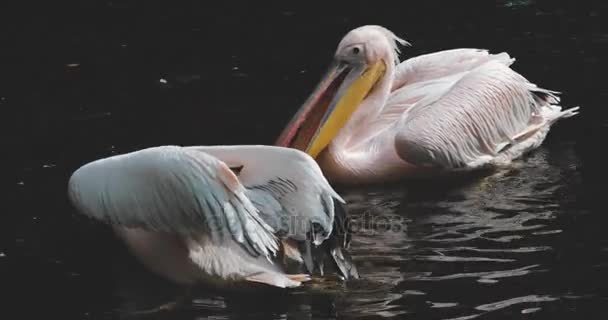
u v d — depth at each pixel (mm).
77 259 11227
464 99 13758
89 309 10211
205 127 15078
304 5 20297
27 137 14648
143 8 20312
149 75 17219
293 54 18062
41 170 13531
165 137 14711
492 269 10805
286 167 10086
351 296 10281
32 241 11656
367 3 20250
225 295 10391
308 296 10289
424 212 12391
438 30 18812
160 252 10531
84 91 16500
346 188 13336
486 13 19391
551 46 17750
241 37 18891
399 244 11477
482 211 12336
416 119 13500
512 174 13531
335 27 19156
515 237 11555
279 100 16141
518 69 16875
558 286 10414
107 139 14617
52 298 10461
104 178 9914
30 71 17344
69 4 20422
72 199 10055
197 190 9625
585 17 18906
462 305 10078
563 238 11492
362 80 13805
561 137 14641
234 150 10242
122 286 10625
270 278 10344
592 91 15914
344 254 10570
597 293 10242
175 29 19281
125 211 9883
